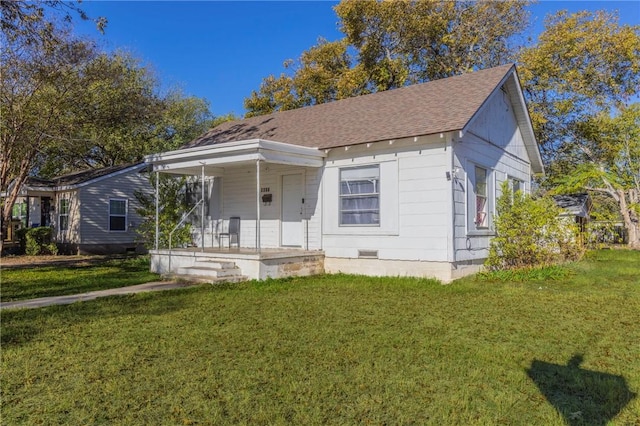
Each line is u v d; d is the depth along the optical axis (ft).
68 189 66.44
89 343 17.66
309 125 46.85
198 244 50.72
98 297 28.17
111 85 59.82
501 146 44.78
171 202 51.01
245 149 35.35
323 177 40.37
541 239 38.65
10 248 65.46
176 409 11.58
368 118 42.11
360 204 38.24
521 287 30.66
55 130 54.65
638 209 70.08
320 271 39.52
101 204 68.13
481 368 14.47
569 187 70.03
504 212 38.55
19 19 39.73
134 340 18.01
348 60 96.12
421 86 45.98
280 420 10.87
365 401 11.96
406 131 35.24
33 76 49.29
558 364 14.92
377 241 37.06
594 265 42.47
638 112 71.51
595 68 75.25
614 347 16.71
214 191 49.57
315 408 11.53
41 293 30.66
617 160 76.07
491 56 86.94
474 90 39.37
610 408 11.55
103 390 12.87
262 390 12.78
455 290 29.68
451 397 12.19
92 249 66.69
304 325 20.35
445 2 84.17
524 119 48.70
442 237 33.73
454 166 33.99
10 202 57.72
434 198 34.14
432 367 14.58
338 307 24.43
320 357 15.66
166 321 21.38
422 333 18.81
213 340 17.92
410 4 84.17
